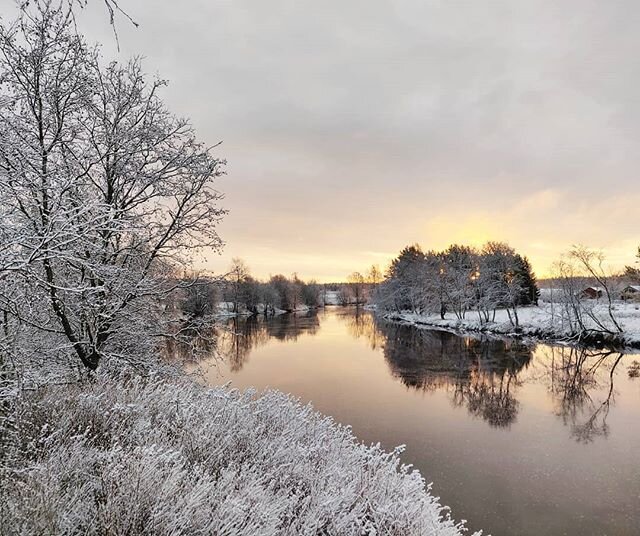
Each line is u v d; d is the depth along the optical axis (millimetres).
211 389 8453
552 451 13922
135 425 6355
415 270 75688
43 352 8641
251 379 23984
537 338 42875
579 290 41656
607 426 16625
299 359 31312
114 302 9039
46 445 5262
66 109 8219
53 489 4188
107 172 9164
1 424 5508
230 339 41438
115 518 4246
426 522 5789
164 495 4512
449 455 13469
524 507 10344
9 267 4703
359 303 185000
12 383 6043
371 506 5973
